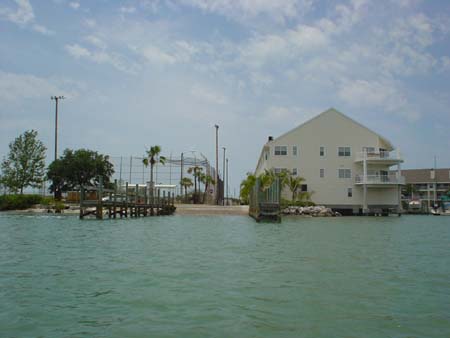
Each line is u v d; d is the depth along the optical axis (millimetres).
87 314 7406
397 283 9961
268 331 6535
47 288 9305
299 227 29672
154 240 19547
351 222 38781
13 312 7527
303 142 58906
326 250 16094
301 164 58719
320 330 6590
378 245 18344
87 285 9578
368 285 9688
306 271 11352
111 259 13430
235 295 8664
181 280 10109
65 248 16344
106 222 32875
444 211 79750
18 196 53625
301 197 56812
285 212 52625
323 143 58969
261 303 8070
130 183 62562
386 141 60625
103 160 67875
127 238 20438
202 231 25094
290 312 7508
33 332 6520
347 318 7199
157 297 8484
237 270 11461
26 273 10992
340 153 58906
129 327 6727
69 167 65562
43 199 56594
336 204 58531
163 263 12633
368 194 58906
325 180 58719
